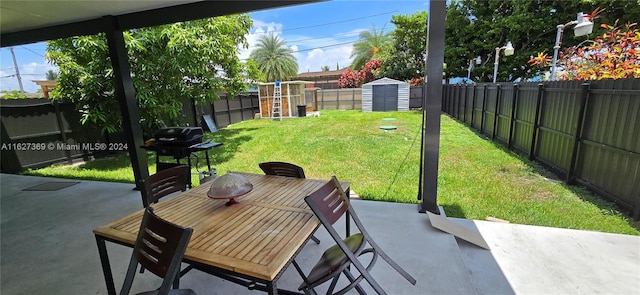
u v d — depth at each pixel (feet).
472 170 14.08
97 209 10.57
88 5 9.26
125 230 4.70
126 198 11.56
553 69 18.26
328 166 15.65
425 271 6.27
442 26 7.91
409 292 5.66
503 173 13.57
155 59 18.56
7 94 36.81
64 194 12.20
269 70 72.59
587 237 7.57
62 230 9.00
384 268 6.42
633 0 27.55
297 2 8.55
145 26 10.32
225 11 9.21
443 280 5.98
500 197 10.72
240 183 5.66
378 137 22.81
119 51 11.10
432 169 8.82
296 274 6.38
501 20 36.27
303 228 4.56
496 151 17.87
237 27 22.25
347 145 20.31
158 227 3.78
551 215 9.20
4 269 6.99
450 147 19.01
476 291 5.68
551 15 33.32
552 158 13.69
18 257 7.51
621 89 9.40
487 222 8.54
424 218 8.74
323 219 4.42
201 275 6.38
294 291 5.81
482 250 7.16
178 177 6.49
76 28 11.27
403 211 9.27
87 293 6.07
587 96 11.05
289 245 4.07
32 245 8.11
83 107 17.79
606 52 13.25
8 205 11.17
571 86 12.09
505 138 19.40
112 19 10.63
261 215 5.06
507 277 6.16
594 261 6.59
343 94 47.65
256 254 3.85
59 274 6.74
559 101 13.08
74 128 18.74
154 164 18.40
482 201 10.39
